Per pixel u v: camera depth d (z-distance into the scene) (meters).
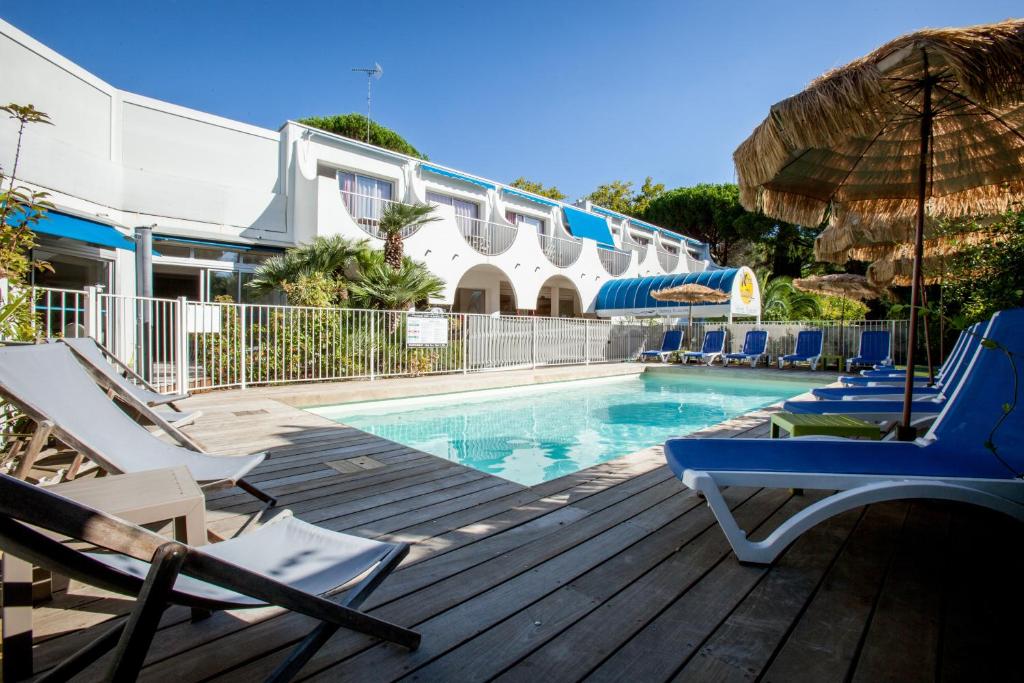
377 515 3.28
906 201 4.58
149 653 1.83
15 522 1.05
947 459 2.80
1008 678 1.72
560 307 27.39
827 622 2.07
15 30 10.09
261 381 9.41
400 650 1.87
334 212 14.05
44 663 1.78
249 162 14.06
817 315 23.06
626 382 14.33
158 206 12.59
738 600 2.24
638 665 1.80
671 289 15.78
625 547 2.79
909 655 1.85
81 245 11.14
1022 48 2.37
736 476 2.59
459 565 2.56
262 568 1.70
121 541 1.11
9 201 4.61
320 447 5.16
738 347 17.45
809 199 4.44
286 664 1.47
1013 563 2.62
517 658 1.83
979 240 5.07
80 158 11.16
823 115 2.80
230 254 13.84
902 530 3.05
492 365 13.12
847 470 2.64
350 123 30.58
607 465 4.50
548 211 23.12
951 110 3.66
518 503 3.52
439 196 18.77
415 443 7.19
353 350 10.46
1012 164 3.86
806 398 8.10
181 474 2.20
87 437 2.67
